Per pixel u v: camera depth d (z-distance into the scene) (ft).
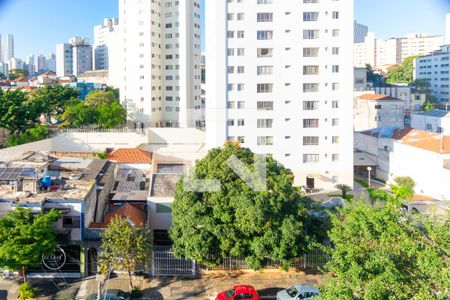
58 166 146.82
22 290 96.94
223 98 211.61
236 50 211.00
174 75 358.64
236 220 101.91
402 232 66.74
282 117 212.02
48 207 108.78
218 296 95.35
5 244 94.17
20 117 250.57
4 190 116.37
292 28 210.38
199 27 372.99
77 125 312.09
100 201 132.26
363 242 71.31
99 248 108.17
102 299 92.73
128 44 350.84
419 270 62.95
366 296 59.31
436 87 508.53
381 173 223.92
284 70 211.20
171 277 109.29
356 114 311.06
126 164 184.85
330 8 209.46
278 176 108.27
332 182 211.20
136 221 121.39
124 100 356.59
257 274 111.34
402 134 221.87
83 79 598.75
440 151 176.24
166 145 257.96
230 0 209.97
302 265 113.39
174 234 108.06
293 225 100.48
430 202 156.35
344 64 210.18
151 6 343.87
